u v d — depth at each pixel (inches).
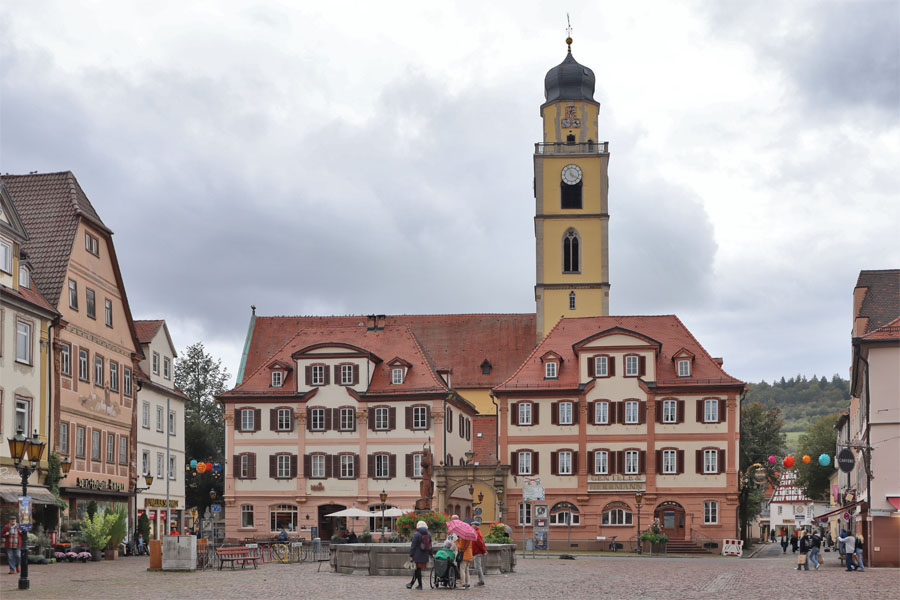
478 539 1598.2
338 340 4033.0
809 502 7372.1
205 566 2016.5
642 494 3663.9
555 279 4653.1
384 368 3917.3
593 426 3730.3
